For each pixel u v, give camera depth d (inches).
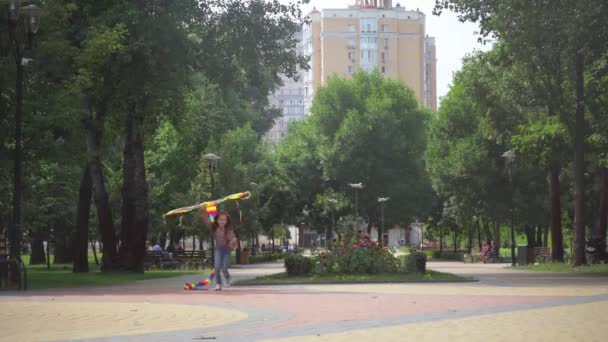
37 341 379.9
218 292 783.7
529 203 2496.3
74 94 1005.2
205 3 1380.4
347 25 7500.0
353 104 3336.6
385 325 429.7
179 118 1504.7
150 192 2113.7
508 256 2869.1
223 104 2618.1
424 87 7652.6
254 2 1398.9
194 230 2203.5
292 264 1039.6
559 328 402.9
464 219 2817.4
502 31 1307.8
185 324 457.4
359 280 959.6
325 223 3526.1
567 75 1411.2
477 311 509.7
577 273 1225.4
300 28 1443.2
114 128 1498.5
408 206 3250.5
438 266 1963.6
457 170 2522.1
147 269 1744.6
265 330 416.5
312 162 3351.4
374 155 3186.5
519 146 1504.7
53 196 1884.8
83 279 1123.9
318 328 420.8
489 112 1777.8
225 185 2331.4
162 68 1273.4
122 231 1411.2
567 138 1461.6
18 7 862.5
